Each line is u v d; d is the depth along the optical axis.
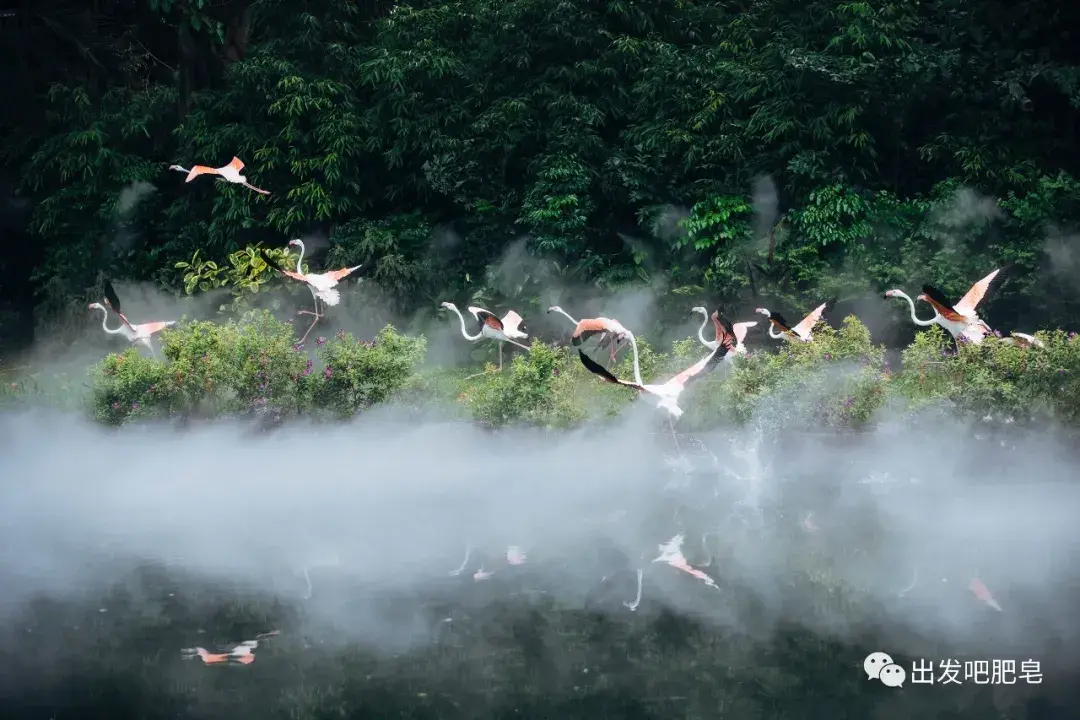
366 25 23.66
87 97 22.55
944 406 12.42
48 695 6.02
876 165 20.73
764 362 13.70
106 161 22.45
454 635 6.91
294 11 21.92
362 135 21.94
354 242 21.64
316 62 22.08
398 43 21.91
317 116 21.61
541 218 20.12
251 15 23.16
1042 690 6.01
